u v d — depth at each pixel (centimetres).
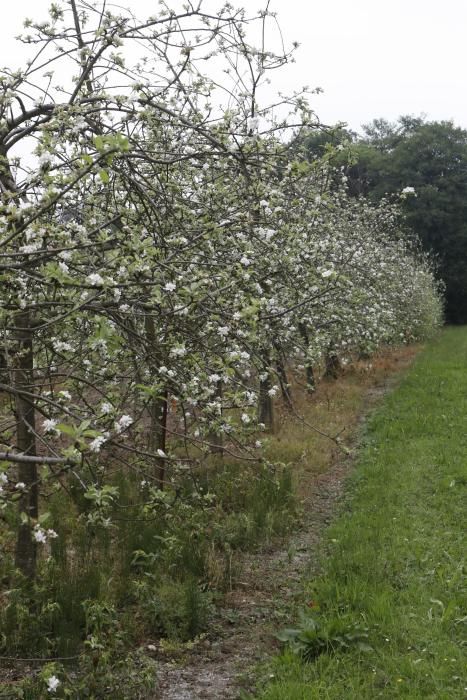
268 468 462
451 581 503
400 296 1820
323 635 423
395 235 2362
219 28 491
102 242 325
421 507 699
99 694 374
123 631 434
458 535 612
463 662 400
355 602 470
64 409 302
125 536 570
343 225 1421
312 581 530
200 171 582
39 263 343
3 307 351
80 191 470
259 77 581
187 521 575
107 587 486
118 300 337
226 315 407
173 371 432
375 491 754
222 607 504
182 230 471
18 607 426
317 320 923
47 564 493
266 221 502
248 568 572
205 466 759
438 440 973
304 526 683
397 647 420
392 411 1209
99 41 451
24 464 469
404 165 3859
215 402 442
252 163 423
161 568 524
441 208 3794
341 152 488
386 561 550
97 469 450
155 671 402
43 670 347
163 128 533
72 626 428
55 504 634
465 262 3812
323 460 888
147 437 596
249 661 430
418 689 376
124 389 504
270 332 596
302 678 388
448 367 1738
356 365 1712
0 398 611
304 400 1261
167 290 382
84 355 368
